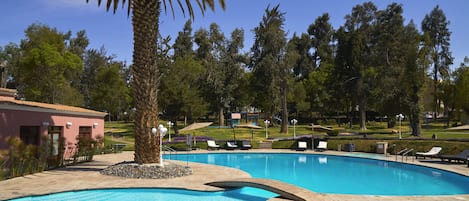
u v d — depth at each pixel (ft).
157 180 44.98
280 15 153.69
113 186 40.88
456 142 72.90
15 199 35.06
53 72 140.15
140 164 49.32
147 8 50.55
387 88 145.59
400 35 161.79
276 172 60.59
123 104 214.48
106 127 207.82
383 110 145.79
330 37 245.45
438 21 200.03
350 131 153.79
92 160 69.87
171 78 146.00
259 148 104.12
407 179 52.49
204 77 183.01
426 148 76.89
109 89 197.36
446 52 198.29
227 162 76.13
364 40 172.24
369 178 53.83
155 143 50.44
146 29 50.37
